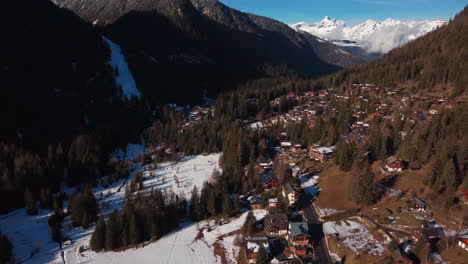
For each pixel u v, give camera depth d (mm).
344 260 76875
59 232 97438
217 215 104000
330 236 85000
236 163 136625
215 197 104875
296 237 81250
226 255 84688
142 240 93875
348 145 124938
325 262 77188
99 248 90438
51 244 94312
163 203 102938
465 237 71812
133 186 125438
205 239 93000
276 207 99062
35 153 141125
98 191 129375
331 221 92000
